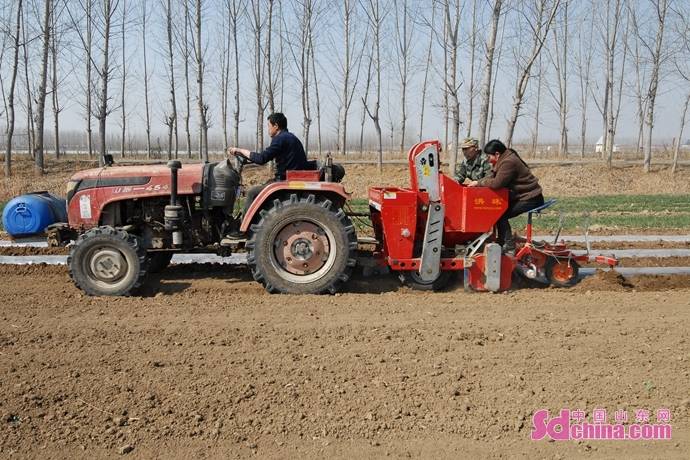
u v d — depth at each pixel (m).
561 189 24.78
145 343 5.14
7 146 23.41
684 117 26.00
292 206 6.66
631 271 8.55
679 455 3.71
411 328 5.57
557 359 4.87
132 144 52.06
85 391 4.26
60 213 7.53
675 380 4.51
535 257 7.35
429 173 6.92
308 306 6.31
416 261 6.91
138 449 3.67
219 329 5.49
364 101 26.30
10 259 9.05
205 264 8.60
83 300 6.50
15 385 4.32
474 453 3.69
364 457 3.63
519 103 15.44
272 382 4.42
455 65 18.23
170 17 24.23
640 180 25.84
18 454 3.61
